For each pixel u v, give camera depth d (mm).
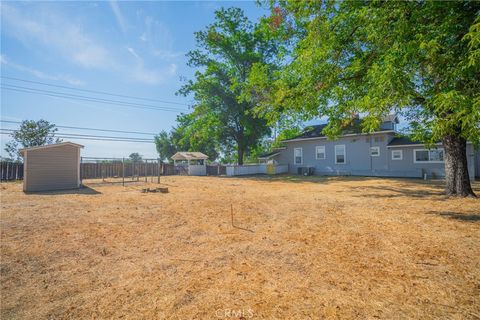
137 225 5855
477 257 3637
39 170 13266
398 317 2273
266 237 4875
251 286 2928
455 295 2637
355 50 8133
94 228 5582
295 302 2566
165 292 2816
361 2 7203
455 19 4762
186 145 49156
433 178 17812
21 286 2979
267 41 26594
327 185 14891
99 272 3363
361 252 3963
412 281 2969
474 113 3758
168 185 16469
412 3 5113
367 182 16062
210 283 3018
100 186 15844
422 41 4727
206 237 4922
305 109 9758
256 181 19156
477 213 6383
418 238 4570
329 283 2969
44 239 4793
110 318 2355
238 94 26375
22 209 7820
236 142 31875
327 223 5855
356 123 19188
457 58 4613
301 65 8867
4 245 4434
